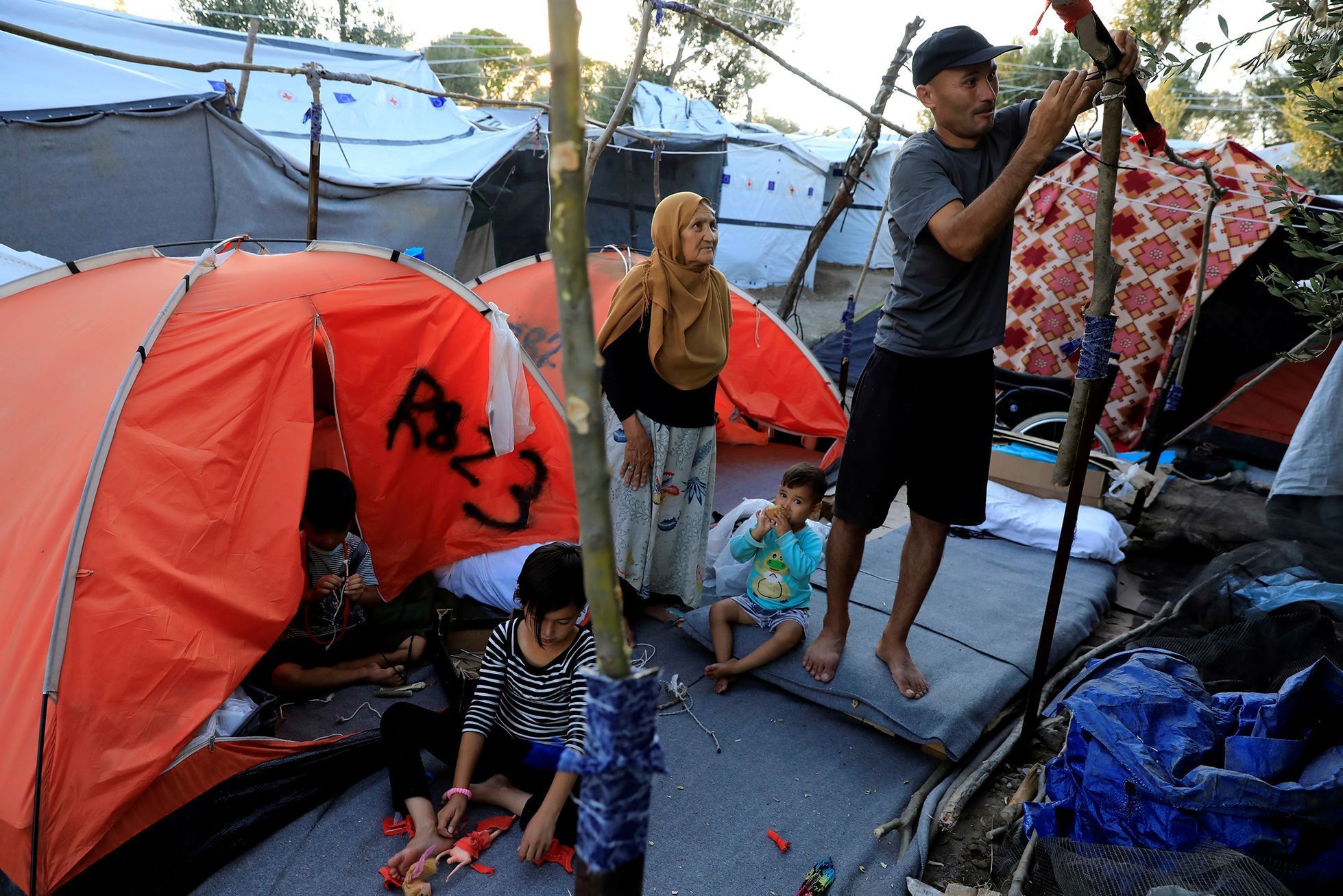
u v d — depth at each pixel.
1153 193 6.28
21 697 2.13
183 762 2.30
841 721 3.05
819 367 5.87
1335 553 3.77
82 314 2.90
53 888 2.04
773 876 2.35
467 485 3.56
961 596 3.82
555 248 0.91
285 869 2.29
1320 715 2.30
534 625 2.38
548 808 2.34
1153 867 2.01
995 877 2.38
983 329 2.68
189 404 2.65
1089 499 4.79
